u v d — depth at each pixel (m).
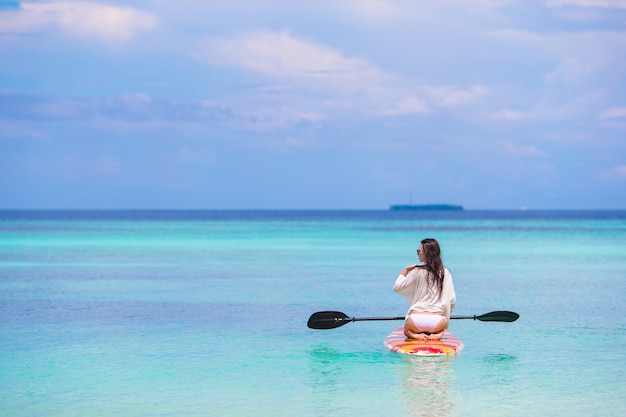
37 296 18.31
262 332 12.93
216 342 11.95
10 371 9.88
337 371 9.78
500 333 12.77
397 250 38.06
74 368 10.05
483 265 28.30
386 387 8.93
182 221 123.81
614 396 8.55
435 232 65.94
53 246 42.22
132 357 10.78
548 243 45.66
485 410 7.98
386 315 15.12
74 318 14.60
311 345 11.67
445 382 9.16
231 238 53.47
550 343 11.79
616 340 12.05
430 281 11.17
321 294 18.62
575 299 17.64
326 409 8.03
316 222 115.62
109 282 21.83
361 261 30.39
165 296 18.27
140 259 31.59
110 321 14.23
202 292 19.14
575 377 9.45
